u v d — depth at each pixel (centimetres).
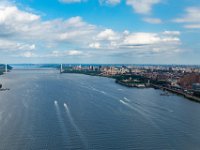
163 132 14800
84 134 14050
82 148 12194
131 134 14262
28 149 12019
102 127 15438
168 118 18100
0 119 17000
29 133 14138
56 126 15462
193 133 14700
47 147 12238
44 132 14300
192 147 12694
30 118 17300
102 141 13100
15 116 17825
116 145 12638
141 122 16788
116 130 14950
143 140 13425
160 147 12556
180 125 16288
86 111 19650
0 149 11988
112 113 19225
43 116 17862
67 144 12644
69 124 15938
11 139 13212
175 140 13550
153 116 18588
